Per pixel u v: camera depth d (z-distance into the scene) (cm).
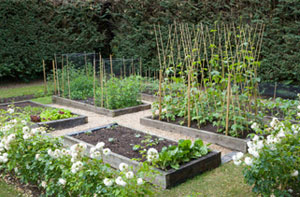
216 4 862
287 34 771
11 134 324
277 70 793
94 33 1165
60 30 1107
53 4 1079
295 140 291
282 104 550
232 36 834
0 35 960
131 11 1060
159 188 303
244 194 307
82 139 446
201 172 359
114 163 377
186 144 361
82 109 714
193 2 913
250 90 536
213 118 524
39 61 1065
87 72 873
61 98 770
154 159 303
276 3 802
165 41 983
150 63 1043
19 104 722
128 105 689
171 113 555
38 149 329
